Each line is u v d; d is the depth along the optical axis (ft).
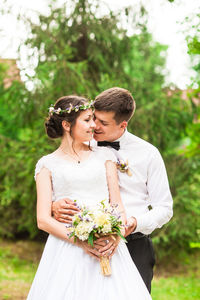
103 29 23.90
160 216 8.79
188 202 25.21
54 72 22.27
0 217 30.68
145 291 8.25
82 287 7.88
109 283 7.94
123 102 9.00
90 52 24.26
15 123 24.25
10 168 24.91
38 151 22.75
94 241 7.82
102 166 8.64
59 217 8.18
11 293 19.25
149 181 9.34
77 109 8.38
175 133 24.79
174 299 20.06
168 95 24.84
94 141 9.62
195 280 24.76
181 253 27.55
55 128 8.75
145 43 27.76
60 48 22.93
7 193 25.84
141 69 29.71
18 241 31.17
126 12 23.49
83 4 23.47
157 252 26.30
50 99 22.24
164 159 25.36
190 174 25.94
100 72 25.02
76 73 22.59
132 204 9.21
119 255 8.30
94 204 8.23
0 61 25.57
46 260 8.34
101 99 9.00
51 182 8.56
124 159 9.30
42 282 8.18
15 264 25.90
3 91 23.66
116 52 25.09
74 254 8.12
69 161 8.54
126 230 8.23
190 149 20.62
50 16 23.38
